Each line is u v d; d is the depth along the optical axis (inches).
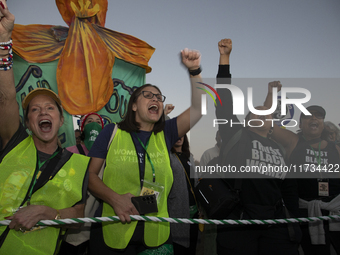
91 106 160.4
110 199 67.8
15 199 61.9
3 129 65.3
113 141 75.1
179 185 97.7
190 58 83.9
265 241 92.1
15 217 58.1
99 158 74.0
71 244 89.0
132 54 177.9
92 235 74.8
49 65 154.5
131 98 80.0
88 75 161.5
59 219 62.5
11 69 62.5
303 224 113.9
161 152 77.9
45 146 69.0
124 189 72.4
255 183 93.1
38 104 67.9
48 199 64.9
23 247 60.6
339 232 112.6
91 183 71.6
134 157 73.7
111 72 167.8
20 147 66.3
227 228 91.4
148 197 70.1
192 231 109.0
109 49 170.2
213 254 110.7
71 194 67.0
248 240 90.0
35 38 151.9
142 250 73.7
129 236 70.5
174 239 95.5
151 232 72.3
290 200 101.6
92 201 90.0
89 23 167.0
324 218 91.0
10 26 60.4
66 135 155.3
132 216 66.6
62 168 67.8
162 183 74.9
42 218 60.7
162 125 82.5
